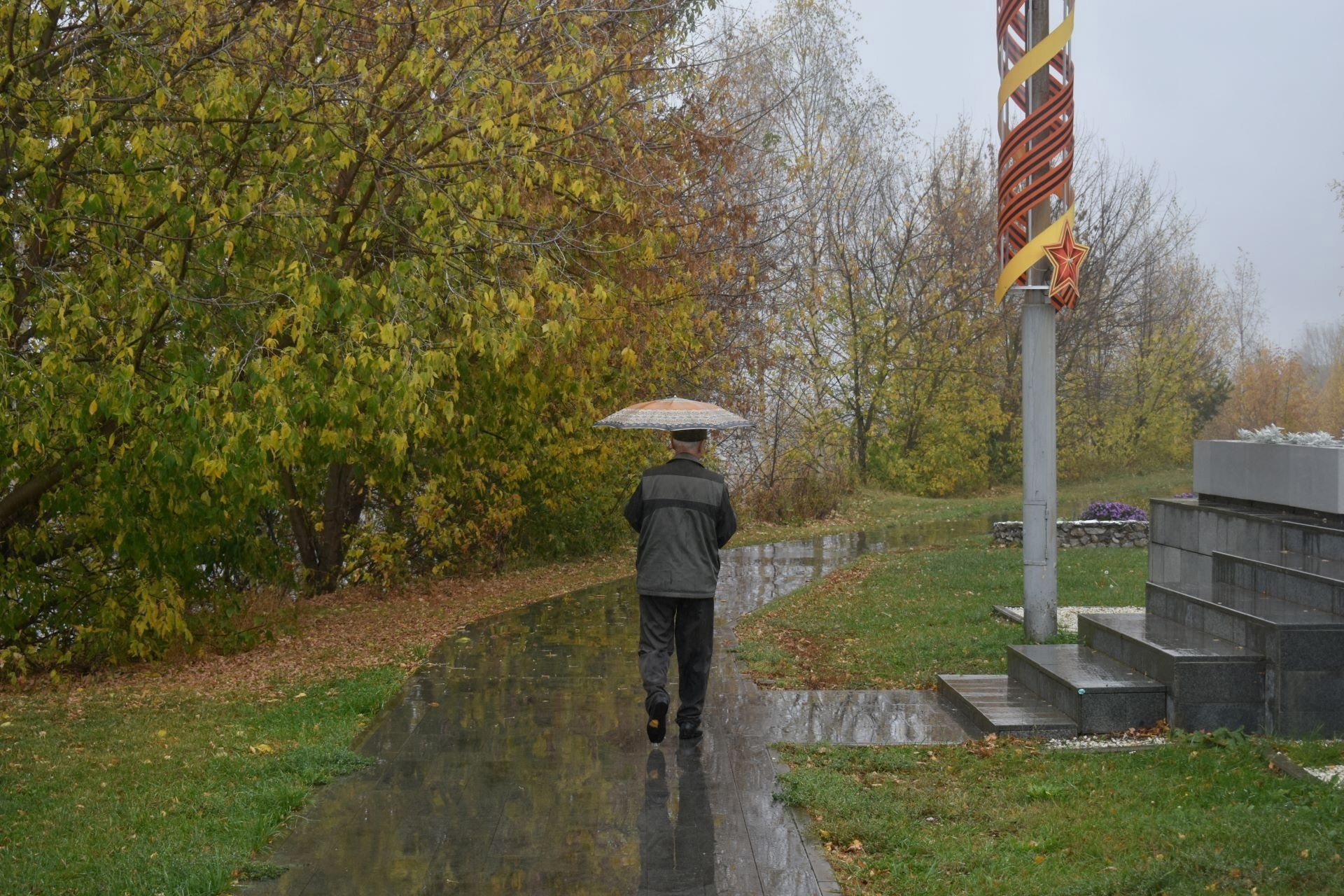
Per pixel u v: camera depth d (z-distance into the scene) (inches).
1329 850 166.6
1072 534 714.8
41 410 327.9
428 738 261.3
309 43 374.3
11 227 354.6
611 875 175.9
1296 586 269.1
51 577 436.5
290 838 193.5
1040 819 195.0
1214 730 243.9
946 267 1376.7
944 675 315.0
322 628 463.8
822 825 196.9
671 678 330.3
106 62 364.8
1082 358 1635.1
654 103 478.9
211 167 372.2
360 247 394.3
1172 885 159.3
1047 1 359.6
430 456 549.6
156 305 340.2
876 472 1350.9
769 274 898.7
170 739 266.7
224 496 381.4
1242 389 2010.3
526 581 613.9
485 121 338.6
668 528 255.8
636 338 483.5
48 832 196.7
